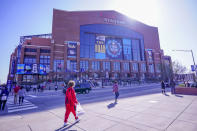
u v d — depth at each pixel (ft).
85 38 191.93
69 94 14.19
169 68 161.99
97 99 35.94
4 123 15.23
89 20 199.31
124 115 16.65
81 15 195.72
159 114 16.46
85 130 11.88
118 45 213.87
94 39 197.47
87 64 181.78
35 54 164.35
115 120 14.62
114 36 213.46
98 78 171.53
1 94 25.25
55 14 180.04
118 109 20.52
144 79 198.18
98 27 205.67
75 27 185.88
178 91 41.22
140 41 236.22
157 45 252.62
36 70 147.13
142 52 232.73
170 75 155.94
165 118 14.65
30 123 14.94
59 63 164.35
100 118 15.67
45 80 139.74
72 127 12.86
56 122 14.96
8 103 34.91
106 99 34.83
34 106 28.25
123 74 200.75
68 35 178.50
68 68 167.02
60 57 167.73
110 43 208.03
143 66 222.28
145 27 249.75
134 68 213.46
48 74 161.27
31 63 160.25
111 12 219.82
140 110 19.07
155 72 227.61
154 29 259.60
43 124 14.35
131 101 28.48
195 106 20.71
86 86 62.13
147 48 237.25
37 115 18.99
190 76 167.32
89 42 192.75
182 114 16.11
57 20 178.81
